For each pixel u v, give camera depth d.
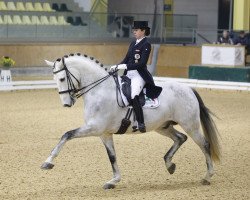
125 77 10.73
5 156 13.52
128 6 38.53
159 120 10.82
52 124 18.45
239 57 29.81
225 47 29.77
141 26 10.71
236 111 21.95
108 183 10.62
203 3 39.94
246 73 29.16
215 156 11.16
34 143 15.27
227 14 38.56
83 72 10.36
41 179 11.30
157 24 35.31
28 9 34.81
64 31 32.62
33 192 10.30
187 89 11.18
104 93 10.35
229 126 18.48
